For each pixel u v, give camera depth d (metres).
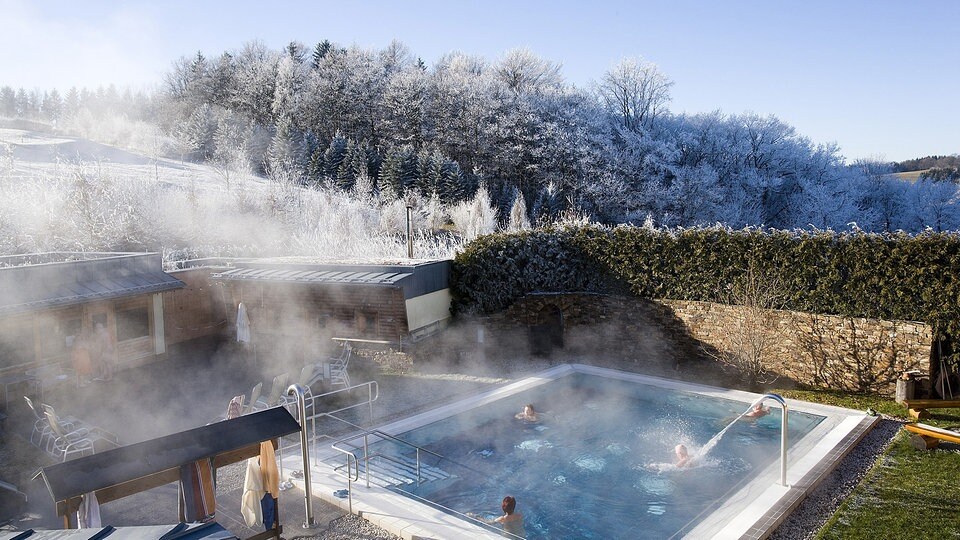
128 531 6.53
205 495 8.87
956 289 15.27
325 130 80.12
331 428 14.62
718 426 15.45
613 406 17.12
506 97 69.94
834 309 17.19
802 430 14.41
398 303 19.39
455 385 18.16
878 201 64.69
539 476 13.02
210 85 91.62
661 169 60.28
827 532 9.70
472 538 9.59
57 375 16.64
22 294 16.09
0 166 39.41
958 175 63.53
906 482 11.26
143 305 20.08
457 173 60.41
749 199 60.91
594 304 21.75
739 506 10.73
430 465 13.22
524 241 22.34
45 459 12.56
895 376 16.22
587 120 64.25
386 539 9.84
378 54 92.50
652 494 12.25
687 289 20.08
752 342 17.31
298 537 9.91
